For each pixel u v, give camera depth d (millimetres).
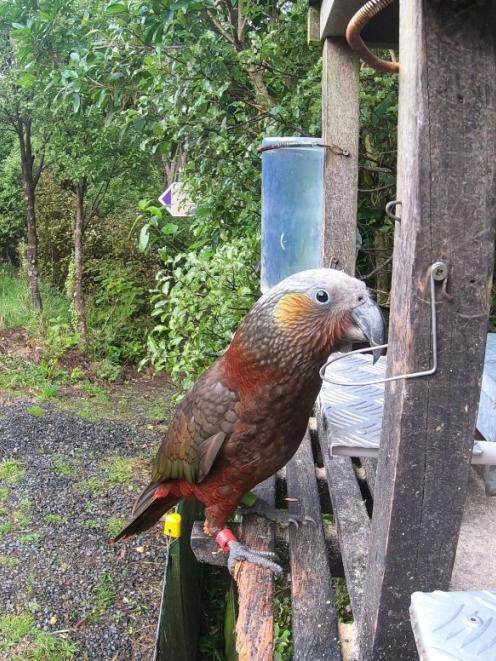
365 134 4270
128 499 5562
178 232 5801
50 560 4703
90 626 4090
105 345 9031
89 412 7500
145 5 4395
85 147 8234
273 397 1810
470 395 1255
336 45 2973
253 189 4762
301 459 2678
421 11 1118
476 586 1743
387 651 1432
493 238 1192
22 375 8281
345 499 2189
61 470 6023
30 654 3844
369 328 1645
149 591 4434
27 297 9891
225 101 4707
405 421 1271
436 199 1172
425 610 1176
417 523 1328
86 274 9914
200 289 4398
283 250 3174
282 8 4773
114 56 4941
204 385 1985
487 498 2240
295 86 4781
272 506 2299
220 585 4293
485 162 1164
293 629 1696
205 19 4965
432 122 1147
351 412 2141
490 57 1131
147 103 5062
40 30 5645
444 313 1214
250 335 1810
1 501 5449
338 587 2736
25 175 9344
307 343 1727
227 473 1977
